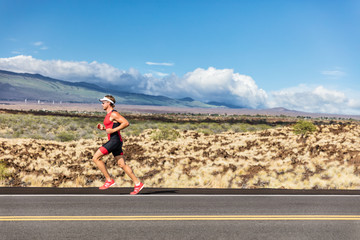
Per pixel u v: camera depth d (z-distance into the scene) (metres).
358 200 7.98
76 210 6.32
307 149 22.34
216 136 36.03
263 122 99.81
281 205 7.19
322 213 6.55
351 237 5.06
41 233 4.89
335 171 15.52
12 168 14.14
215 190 8.96
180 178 14.25
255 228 5.41
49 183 11.86
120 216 5.95
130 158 19.50
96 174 14.34
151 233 5.02
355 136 29.56
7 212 6.05
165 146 25.59
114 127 7.71
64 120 56.44
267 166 17.66
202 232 5.13
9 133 34.91
